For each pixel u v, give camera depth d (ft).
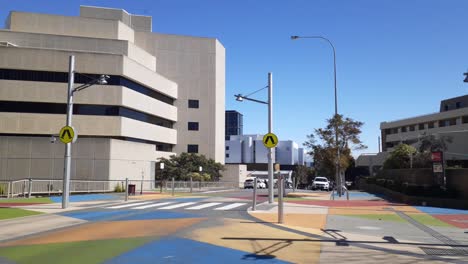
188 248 34.60
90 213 63.31
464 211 69.87
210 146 230.07
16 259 31.19
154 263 29.45
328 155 117.60
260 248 35.12
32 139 143.54
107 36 194.49
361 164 284.41
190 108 229.86
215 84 235.20
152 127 196.34
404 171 109.60
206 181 199.11
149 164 171.63
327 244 37.55
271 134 68.18
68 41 179.93
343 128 118.21
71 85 73.20
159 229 45.19
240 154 418.51
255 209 67.82
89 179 143.23
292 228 47.32
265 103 87.51
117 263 29.43
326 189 176.86
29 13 183.11
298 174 294.87
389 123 293.23
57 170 143.64
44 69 160.76
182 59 230.27
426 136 199.21
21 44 173.37
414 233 45.62
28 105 161.27
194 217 57.16
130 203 82.64
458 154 181.06
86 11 210.18
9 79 158.81
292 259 31.19
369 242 39.17
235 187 216.13
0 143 142.10
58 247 35.55
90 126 166.09
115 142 148.87
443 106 276.82
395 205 81.61
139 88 187.42
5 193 106.52
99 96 166.71
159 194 117.60
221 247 35.19
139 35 222.48
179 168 197.57
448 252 35.09
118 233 42.78
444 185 83.46
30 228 47.73
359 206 78.79
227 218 55.72
